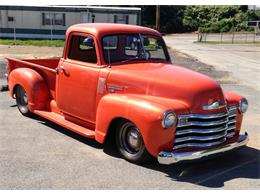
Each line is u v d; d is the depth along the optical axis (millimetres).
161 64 6070
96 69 5824
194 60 19875
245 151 5996
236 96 5695
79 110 6172
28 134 6445
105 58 5828
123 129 5336
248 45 34219
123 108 5102
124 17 32062
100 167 5152
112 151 5727
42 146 5887
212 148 5070
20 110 7621
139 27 6367
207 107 5031
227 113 5273
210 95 5086
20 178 4758
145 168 5172
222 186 4730
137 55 6117
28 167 5086
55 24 31891
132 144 5258
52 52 21188
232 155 5805
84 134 5820
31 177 4789
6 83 10773
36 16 31609
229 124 5484
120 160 5402
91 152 5680
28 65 7477
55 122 6500
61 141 6129
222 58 21578
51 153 5605
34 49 23016
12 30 31828
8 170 4977
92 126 6043
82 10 31562
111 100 5312
